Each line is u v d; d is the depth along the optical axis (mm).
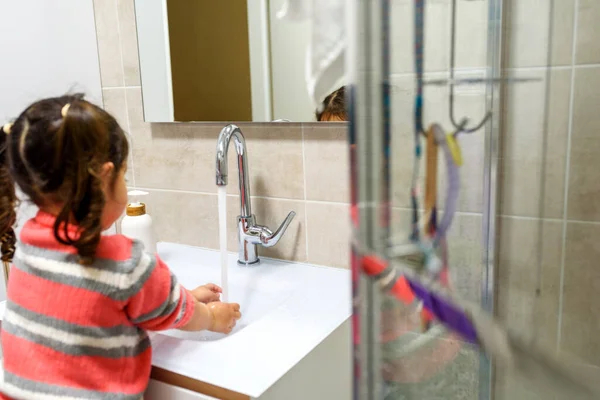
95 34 1413
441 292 538
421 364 511
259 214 1268
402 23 472
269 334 902
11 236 901
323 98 1113
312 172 1182
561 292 714
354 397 477
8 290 811
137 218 1178
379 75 456
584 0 707
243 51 1191
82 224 744
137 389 773
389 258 482
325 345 892
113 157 805
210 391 773
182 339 900
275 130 1203
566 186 724
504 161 656
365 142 453
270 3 1136
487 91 625
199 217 1361
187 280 1205
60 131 731
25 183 763
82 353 745
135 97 1382
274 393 767
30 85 1330
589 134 731
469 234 595
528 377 574
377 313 479
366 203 460
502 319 619
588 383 592
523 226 680
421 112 508
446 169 557
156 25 1306
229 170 1289
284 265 1233
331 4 1061
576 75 712
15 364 762
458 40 565
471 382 544
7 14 1271
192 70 1273
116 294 755
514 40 654
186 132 1327
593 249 738
